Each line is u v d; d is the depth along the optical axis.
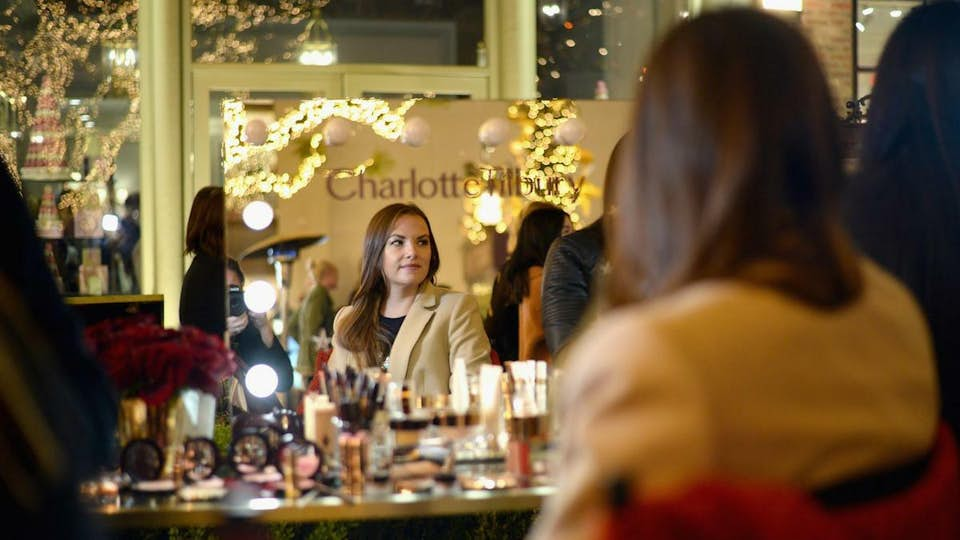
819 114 1.41
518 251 4.34
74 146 7.22
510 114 4.36
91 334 3.22
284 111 4.19
